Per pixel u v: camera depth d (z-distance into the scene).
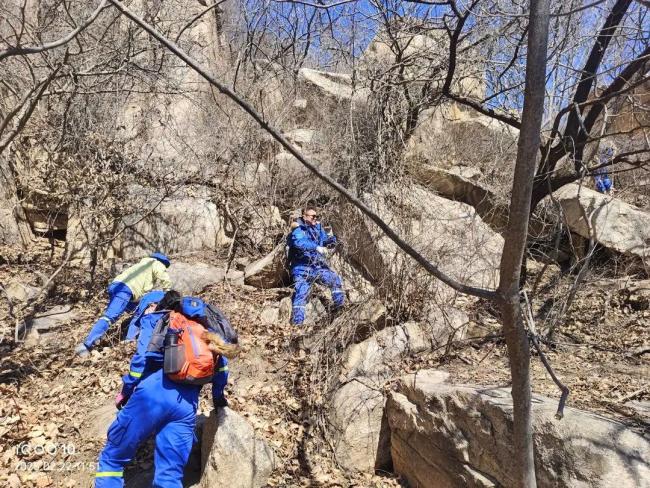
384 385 4.78
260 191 7.96
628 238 6.89
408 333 5.30
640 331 5.56
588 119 5.89
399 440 4.48
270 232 7.82
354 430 4.58
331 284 5.99
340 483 4.34
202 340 3.78
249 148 8.16
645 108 4.90
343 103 7.60
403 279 5.55
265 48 10.64
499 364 4.89
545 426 3.31
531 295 5.79
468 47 5.84
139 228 7.79
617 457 3.01
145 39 7.17
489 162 7.73
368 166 6.38
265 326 6.17
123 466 3.74
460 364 4.93
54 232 8.41
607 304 6.07
